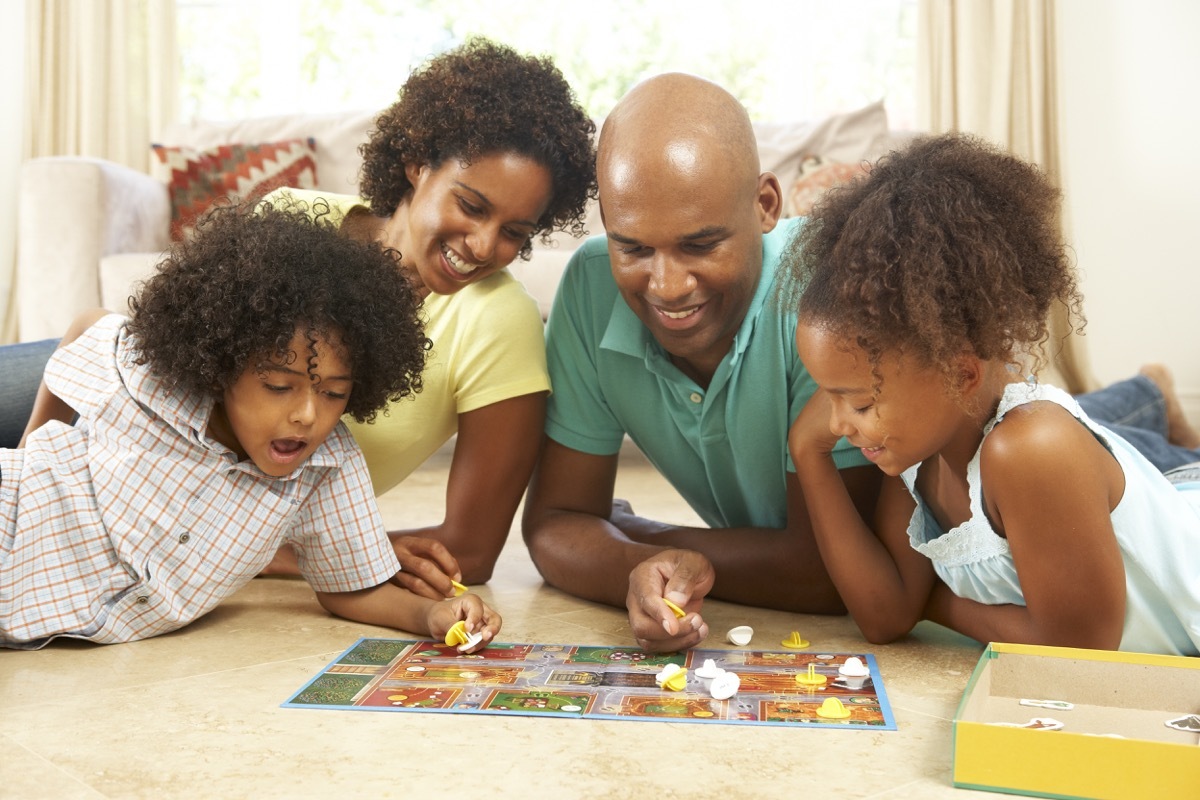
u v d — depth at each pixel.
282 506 1.40
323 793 0.90
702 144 1.30
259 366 1.28
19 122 4.59
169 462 1.36
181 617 1.39
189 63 4.74
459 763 0.96
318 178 3.89
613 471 1.73
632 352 1.53
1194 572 1.23
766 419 1.51
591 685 1.18
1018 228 1.11
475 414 1.64
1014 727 0.91
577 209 1.65
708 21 4.54
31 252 3.29
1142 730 1.03
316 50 4.68
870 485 1.47
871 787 0.92
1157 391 2.48
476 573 1.70
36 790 0.90
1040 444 1.12
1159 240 4.30
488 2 4.57
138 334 1.34
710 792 0.91
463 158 1.51
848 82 4.55
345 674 1.22
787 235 1.50
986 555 1.23
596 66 4.54
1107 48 4.30
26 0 4.54
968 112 4.32
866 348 1.09
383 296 1.39
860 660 1.26
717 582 1.59
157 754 0.98
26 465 1.34
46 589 1.33
